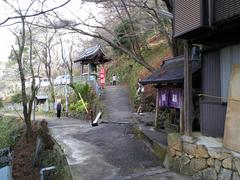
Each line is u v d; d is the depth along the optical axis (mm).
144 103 18266
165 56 21516
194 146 7074
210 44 7762
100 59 26078
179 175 7277
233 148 6141
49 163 11047
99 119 17953
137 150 10062
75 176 7598
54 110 29047
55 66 43906
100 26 14586
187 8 7020
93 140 12078
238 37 6727
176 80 8617
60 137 13125
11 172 13727
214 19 6477
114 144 11141
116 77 32188
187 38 7566
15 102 37469
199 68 8531
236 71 6426
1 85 50219
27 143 16141
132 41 16938
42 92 34438
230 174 5941
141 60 14211
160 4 15570
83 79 27719
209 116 7766
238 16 5863
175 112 11422
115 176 7461
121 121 16594
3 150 18125
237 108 6207
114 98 22562
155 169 7941
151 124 13094
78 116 22859
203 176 6719
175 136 7902
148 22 16031
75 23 13195
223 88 7273
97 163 8727
